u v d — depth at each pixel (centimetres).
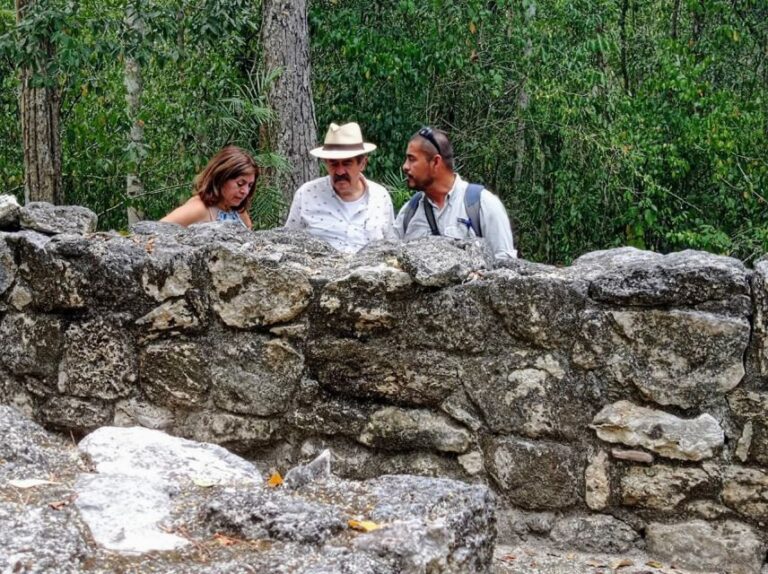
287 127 1155
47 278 454
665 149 1580
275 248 440
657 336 373
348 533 250
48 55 1194
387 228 527
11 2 1664
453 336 398
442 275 396
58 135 1216
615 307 378
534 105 1612
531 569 373
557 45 1588
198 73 1310
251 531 248
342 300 411
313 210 523
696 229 1634
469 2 1500
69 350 454
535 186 1667
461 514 260
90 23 1200
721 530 372
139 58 1216
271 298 421
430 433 404
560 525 391
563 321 384
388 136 1580
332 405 416
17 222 477
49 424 461
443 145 483
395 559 238
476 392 397
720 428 368
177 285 436
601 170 1558
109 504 256
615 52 1702
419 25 1567
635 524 384
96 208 1560
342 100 1592
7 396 473
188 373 437
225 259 426
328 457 288
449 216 489
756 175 1564
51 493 260
